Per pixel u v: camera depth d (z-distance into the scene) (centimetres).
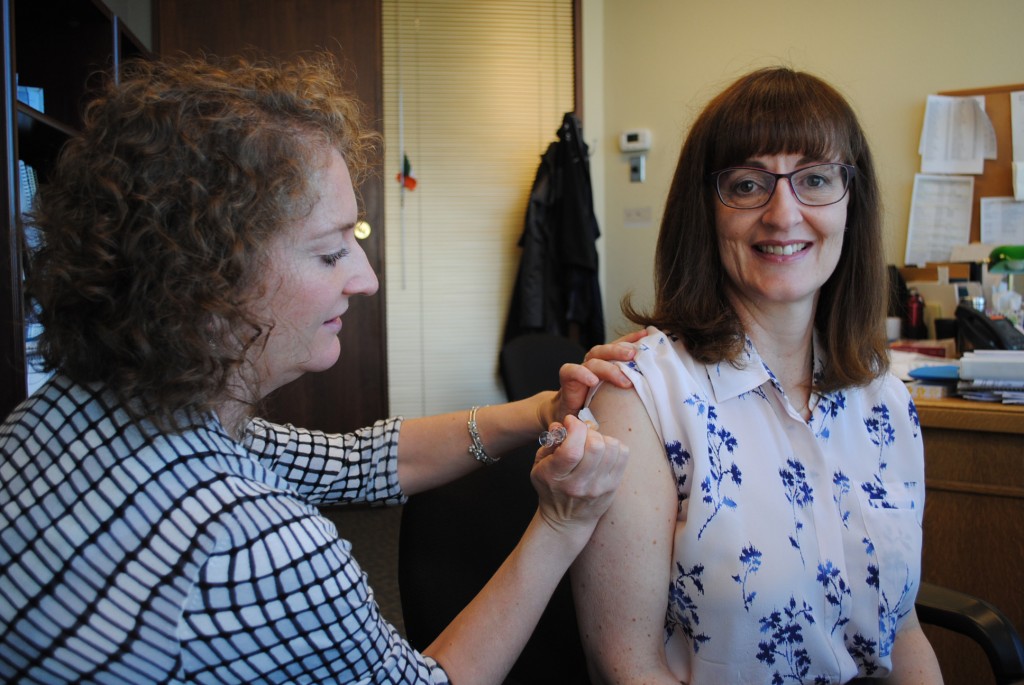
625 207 377
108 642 52
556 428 75
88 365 56
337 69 80
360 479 97
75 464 56
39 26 242
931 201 317
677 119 362
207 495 55
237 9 336
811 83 94
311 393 355
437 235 366
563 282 353
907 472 96
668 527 86
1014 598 152
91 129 57
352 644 60
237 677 56
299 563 57
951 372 175
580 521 76
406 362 368
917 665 95
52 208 55
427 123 363
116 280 54
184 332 54
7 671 54
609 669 85
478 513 97
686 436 87
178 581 53
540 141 371
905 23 320
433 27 361
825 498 89
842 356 97
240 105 58
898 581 90
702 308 97
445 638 75
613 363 91
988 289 263
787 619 84
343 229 65
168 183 54
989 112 308
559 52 370
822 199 92
